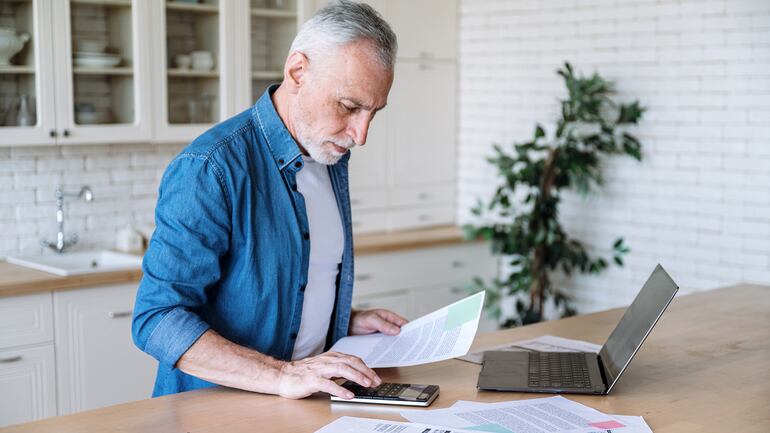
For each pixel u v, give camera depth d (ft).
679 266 13.93
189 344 5.76
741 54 12.91
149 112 12.84
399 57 15.94
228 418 5.49
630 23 14.14
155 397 6.36
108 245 13.84
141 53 12.67
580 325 8.31
